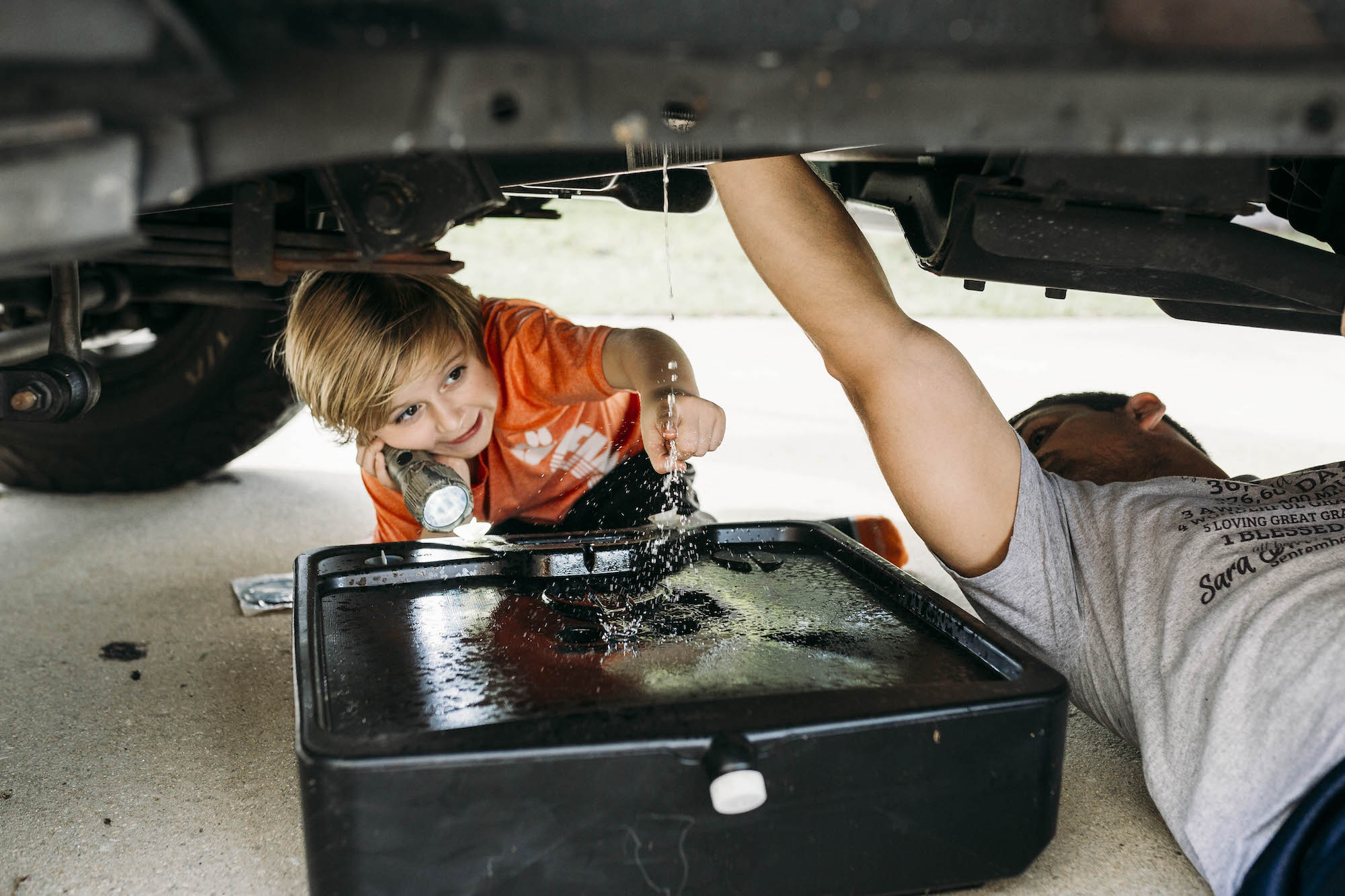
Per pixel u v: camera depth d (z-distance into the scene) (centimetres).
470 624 110
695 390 130
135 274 185
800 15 56
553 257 541
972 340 395
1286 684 85
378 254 77
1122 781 112
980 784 84
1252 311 129
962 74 57
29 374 122
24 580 181
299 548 198
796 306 104
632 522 156
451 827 75
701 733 77
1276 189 132
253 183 98
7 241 49
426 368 133
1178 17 56
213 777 115
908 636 105
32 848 101
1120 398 145
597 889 79
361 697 90
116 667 145
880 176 138
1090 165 83
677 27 56
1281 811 83
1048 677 87
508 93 56
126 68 51
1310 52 57
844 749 80
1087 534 112
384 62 55
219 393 214
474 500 158
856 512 209
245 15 52
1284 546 96
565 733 77
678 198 182
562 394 146
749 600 117
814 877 82
